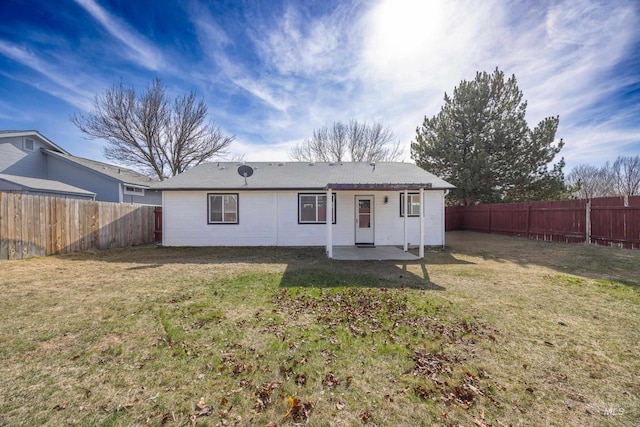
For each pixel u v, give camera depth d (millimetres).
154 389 2422
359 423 2076
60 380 2514
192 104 22031
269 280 6078
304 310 4301
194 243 11625
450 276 6461
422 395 2379
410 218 11656
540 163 16203
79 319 3850
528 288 5445
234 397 2344
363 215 11742
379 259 8633
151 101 20750
